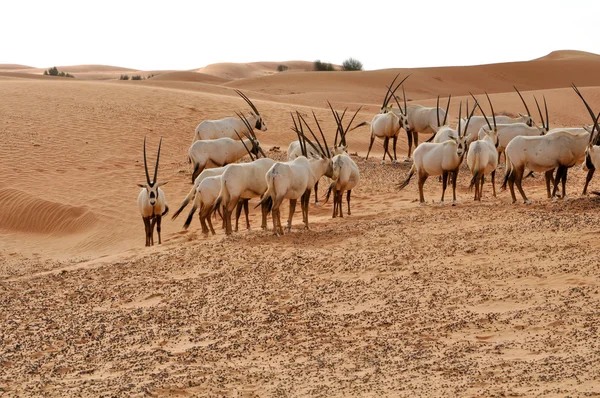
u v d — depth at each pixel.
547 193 18.50
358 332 10.04
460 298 11.01
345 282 12.51
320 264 13.74
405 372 8.24
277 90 82.19
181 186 25.70
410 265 13.04
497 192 21.53
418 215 17.33
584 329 9.10
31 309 12.67
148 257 16.16
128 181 26.30
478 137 23.64
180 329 10.94
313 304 11.52
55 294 13.68
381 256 13.78
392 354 8.98
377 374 8.26
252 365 9.05
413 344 9.30
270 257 14.62
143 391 8.19
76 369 9.43
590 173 18.27
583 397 6.82
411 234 15.25
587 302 10.10
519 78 103.00
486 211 16.80
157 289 13.41
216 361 9.32
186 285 13.44
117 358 9.76
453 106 64.12
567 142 17.41
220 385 8.34
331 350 9.38
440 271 12.46
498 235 14.27
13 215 23.12
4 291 14.10
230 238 16.78
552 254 12.52
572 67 107.56
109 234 21.81
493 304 10.59
